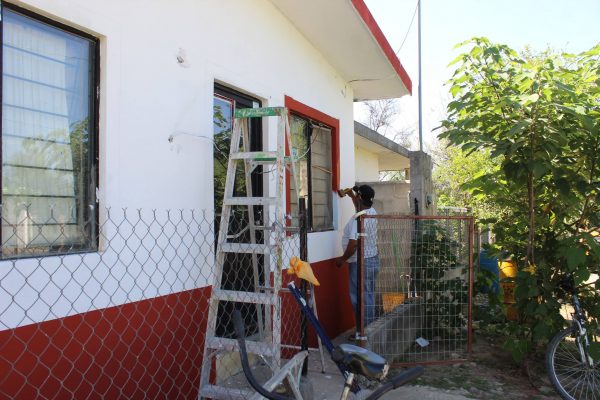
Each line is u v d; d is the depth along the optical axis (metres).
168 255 3.37
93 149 2.93
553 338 4.60
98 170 2.93
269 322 3.82
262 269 4.57
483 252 5.77
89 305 2.77
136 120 3.15
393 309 5.28
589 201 4.98
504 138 4.66
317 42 5.79
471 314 5.26
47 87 2.71
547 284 4.79
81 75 2.89
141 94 3.19
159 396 3.24
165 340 3.31
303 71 5.63
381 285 5.31
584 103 4.48
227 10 4.12
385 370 2.01
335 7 4.91
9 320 2.36
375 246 5.34
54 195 2.72
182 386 3.45
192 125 3.64
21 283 2.41
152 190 3.25
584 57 4.91
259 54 4.63
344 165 6.94
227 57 4.11
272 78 4.88
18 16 2.55
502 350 5.80
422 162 7.44
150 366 3.18
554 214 5.10
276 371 3.00
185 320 3.50
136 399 3.07
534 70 4.36
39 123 2.66
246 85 4.39
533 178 4.86
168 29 3.44
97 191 2.92
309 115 5.79
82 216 2.87
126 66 3.08
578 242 4.50
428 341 5.29
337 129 6.70
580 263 4.38
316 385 4.47
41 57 2.68
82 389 2.71
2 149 2.48
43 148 2.68
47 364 2.53
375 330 4.82
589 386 4.47
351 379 2.06
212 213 3.82
